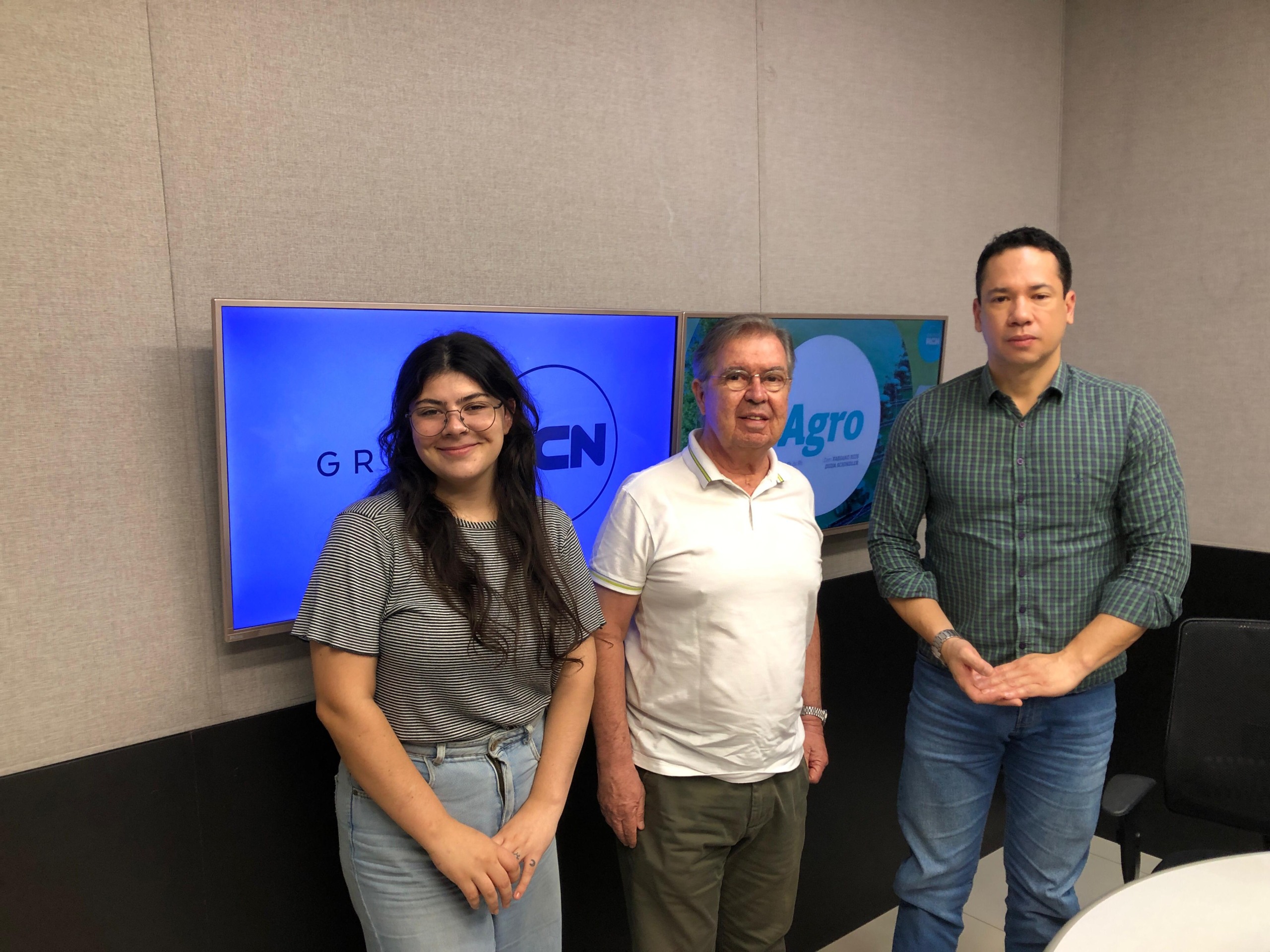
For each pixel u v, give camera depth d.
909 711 2.19
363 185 1.78
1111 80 3.22
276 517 1.65
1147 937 1.22
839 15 2.60
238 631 1.64
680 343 2.16
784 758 1.80
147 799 1.60
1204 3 2.95
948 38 2.91
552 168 2.05
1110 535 1.93
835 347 2.52
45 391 1.48
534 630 1.48
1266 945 1.20
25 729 1.50
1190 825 3.08
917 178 2.86
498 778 1.46
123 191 1.53
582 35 2.07
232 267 1.65
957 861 2.11
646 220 2.23
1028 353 1.83
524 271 2.02
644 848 1.76
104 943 1.57
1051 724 1.98
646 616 1.76
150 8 1.54
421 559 1.40
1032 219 3.29
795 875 1.91
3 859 1.48
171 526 1.62
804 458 2.51
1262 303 2.89
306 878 1.79
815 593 1.88
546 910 1.58
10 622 1.47
